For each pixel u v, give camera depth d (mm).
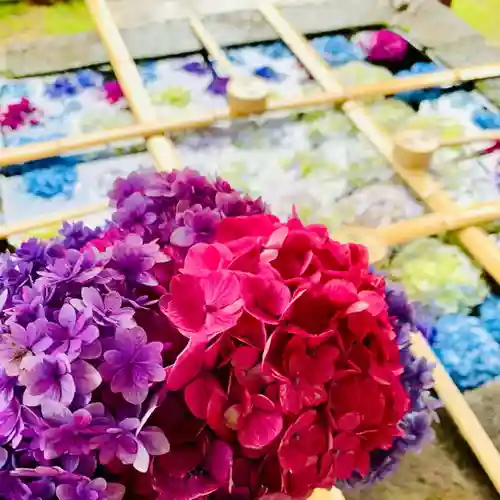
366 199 1180
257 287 505
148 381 474
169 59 1457
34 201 1142
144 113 1292
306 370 497
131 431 458
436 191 1184
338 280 518
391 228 1104
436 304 1021
